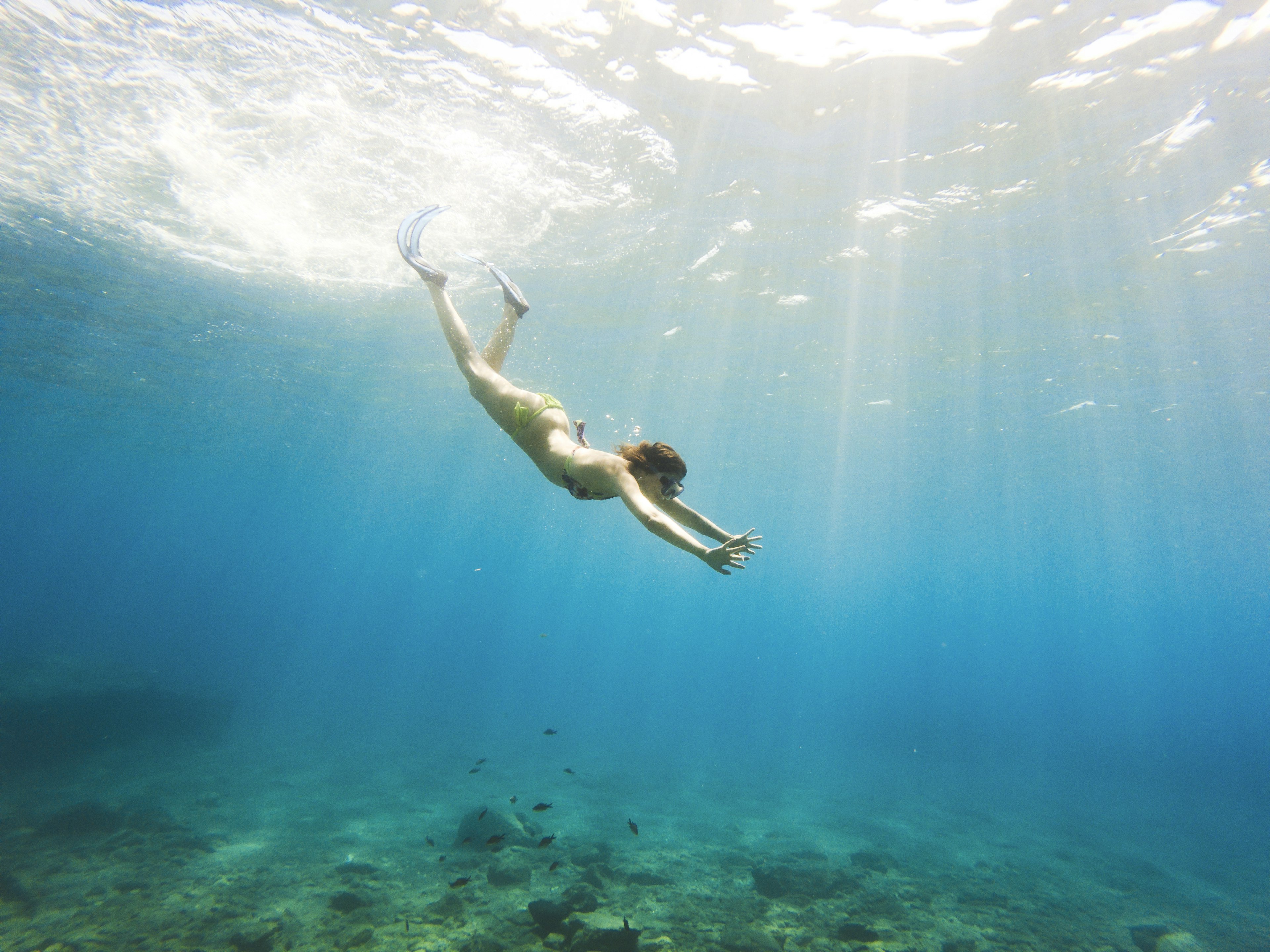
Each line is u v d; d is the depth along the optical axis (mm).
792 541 60719
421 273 3232
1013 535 50031
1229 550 50188
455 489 47781
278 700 33656
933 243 12453
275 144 9977
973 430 25453
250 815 14000
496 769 21516
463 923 8641
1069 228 11812
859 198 11180
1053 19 7680
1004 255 12805
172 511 75250
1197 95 8633
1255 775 30688
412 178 10852
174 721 20781
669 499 2600
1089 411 22672
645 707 46469
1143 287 13852
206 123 9461
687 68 8648
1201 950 9305
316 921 8648
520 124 9609
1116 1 7402
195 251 13602
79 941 7879
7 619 71688
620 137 9922
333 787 17391
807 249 12914
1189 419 22891
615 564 88062
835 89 8844
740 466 34188
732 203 11469
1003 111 9086
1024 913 11094
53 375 23188
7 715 16438
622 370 21406
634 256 13438
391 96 9031
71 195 11359
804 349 18266
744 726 40156
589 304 15977
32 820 12516
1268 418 22172
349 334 18984
